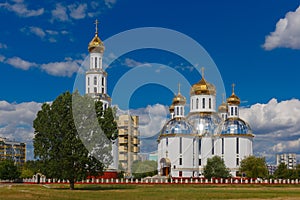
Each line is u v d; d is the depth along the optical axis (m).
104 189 104.44
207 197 76.19
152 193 86.69
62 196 76.12
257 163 166.75
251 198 74.69
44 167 103.19
